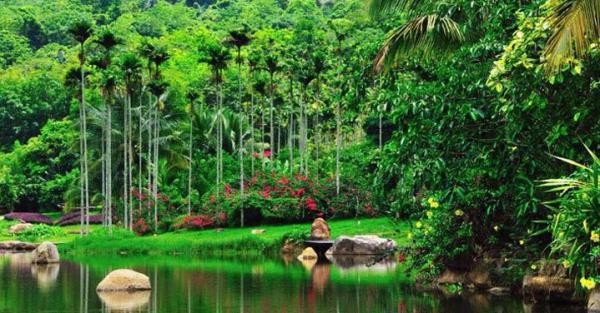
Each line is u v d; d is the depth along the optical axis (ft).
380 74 56.95
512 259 52.06
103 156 155.33
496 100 46.47
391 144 52.70
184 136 183.62
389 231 120.16
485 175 49.83
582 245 34.78
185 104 188.44
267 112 217.97
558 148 42.98
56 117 266.77
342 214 144.25
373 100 54.80
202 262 99.30
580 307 47.62
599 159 38.14
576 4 31.83
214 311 51.62
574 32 31.71
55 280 75.97
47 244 101.96
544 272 49.88
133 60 143.95
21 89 266.36
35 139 233.35
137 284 65.16
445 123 48.65
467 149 48.67
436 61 57.47
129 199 153.17
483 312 46.91
